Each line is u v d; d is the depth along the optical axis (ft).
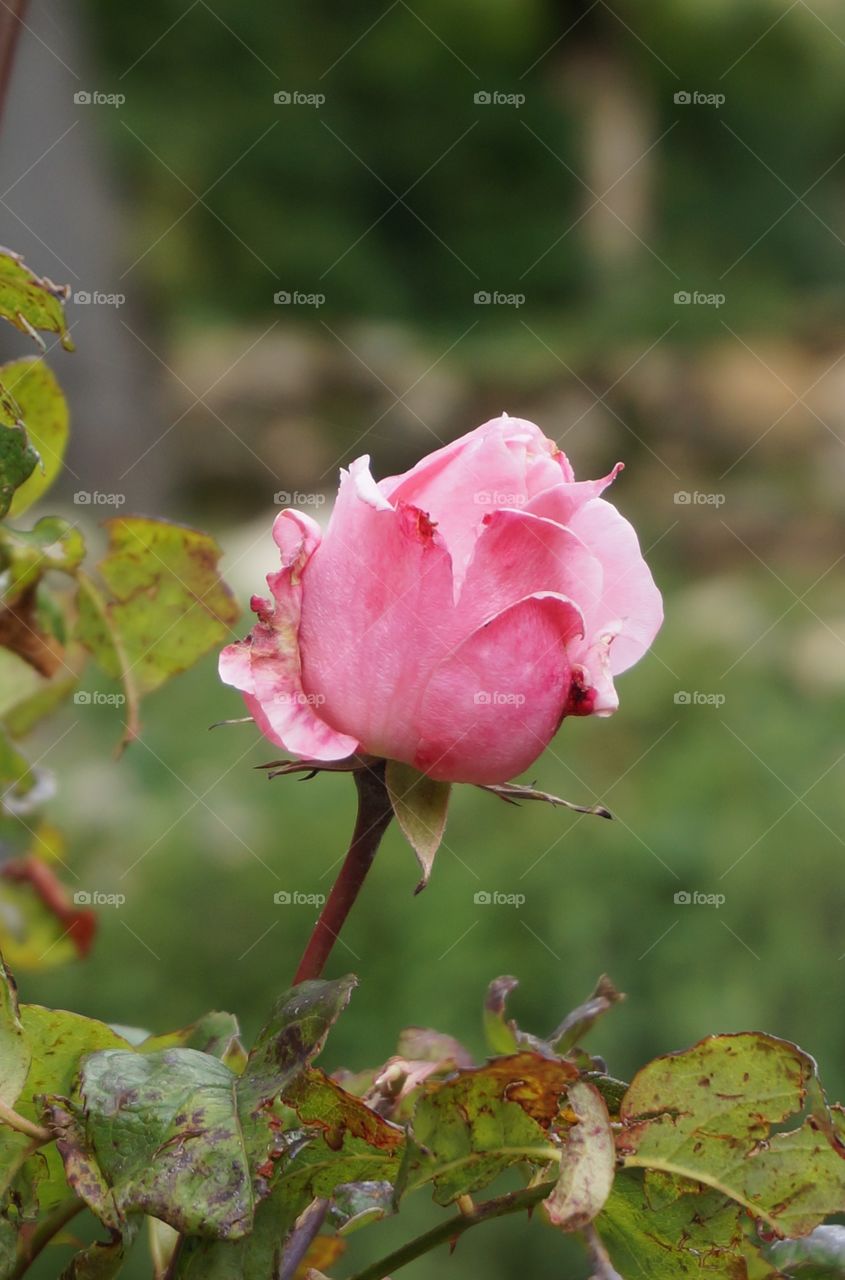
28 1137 1.53
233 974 4.30
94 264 10.27
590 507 1.64
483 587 1.57
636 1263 1.56
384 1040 4.32
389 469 10.50
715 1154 1.52
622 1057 4.42
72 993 4.06
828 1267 1.63
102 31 16.48
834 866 4.99
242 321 15.14
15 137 9.95
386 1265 1.53
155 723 5.16
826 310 13.38
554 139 17.20
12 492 1.61
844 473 9.55
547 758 5.63
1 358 6.56
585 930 4.68
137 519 1.90
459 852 5.06
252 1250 1.52
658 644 6.50
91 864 4.24
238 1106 1.50
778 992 4.58
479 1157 1.51
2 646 1.96
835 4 16.88
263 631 1.58
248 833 4.71
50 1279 3.22
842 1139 1.51
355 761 1.60
